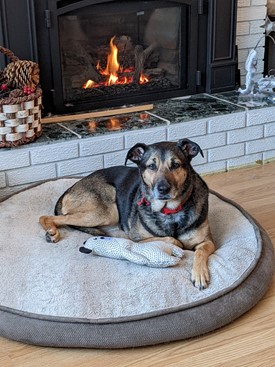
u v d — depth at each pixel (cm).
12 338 133
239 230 170
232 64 254
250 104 238
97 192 173
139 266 148
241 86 265
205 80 254
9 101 189
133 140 216
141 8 230
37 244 162
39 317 133
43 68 219
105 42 235
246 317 143
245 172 237
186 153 158
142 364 128
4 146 196
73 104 229
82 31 227
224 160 237
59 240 165
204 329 134
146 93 244
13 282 143
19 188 203
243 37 264
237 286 142
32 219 179
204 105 239
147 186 157
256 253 155
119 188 175
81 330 130
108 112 229
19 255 155
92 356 131
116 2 224
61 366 128
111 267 148
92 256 154
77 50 229
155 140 220
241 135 236
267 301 149
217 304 137
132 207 168
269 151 245
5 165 198
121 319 131
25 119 194
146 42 243
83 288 140
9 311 135
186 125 224
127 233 172
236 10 247
